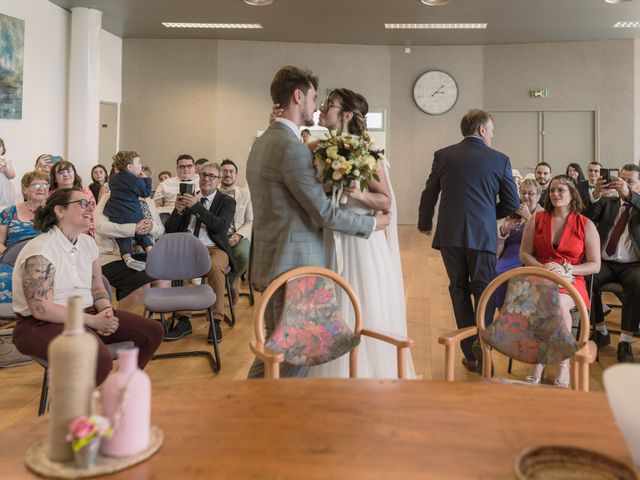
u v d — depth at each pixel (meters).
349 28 10.49
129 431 1.09
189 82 11.55
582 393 1.47
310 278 2.13
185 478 1.03
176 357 4.07
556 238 3.60
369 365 2.65
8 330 3.77
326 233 2.66
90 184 8.50
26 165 8.29
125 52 11.51
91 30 9.08
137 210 4.50
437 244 3.63
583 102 11.53
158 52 11.50
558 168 11.76
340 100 2.73
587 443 1.18
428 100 11.86
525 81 11.67
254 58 11.57
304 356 2.08
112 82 11.23
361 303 2.65
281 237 2.33
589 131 11.60
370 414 1.32
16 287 2.68
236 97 11.58
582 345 2.12
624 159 11.51
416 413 1.33
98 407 1.29
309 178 2.26
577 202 3.56
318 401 1.40
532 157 11.80
